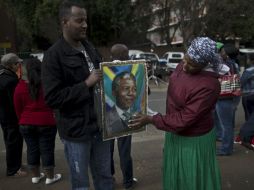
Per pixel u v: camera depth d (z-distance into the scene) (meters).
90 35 36.62
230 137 6.73
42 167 6.03
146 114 3.60
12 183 5.81
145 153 7.07
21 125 5.54
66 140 3.60
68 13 3.41
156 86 21.27
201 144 3.45
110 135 3.54
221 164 6.30
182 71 3.43
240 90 6.66
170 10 35.59
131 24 35.16
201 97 3.26
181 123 3.30
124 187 5.34
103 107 3.46
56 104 3.39
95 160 3.84
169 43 40.41
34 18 29.58
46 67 3.39
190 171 3.45
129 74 3.57
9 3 31.06
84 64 3.51
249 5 32.22
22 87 5.50
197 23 30.83
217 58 3.33
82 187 3.63
